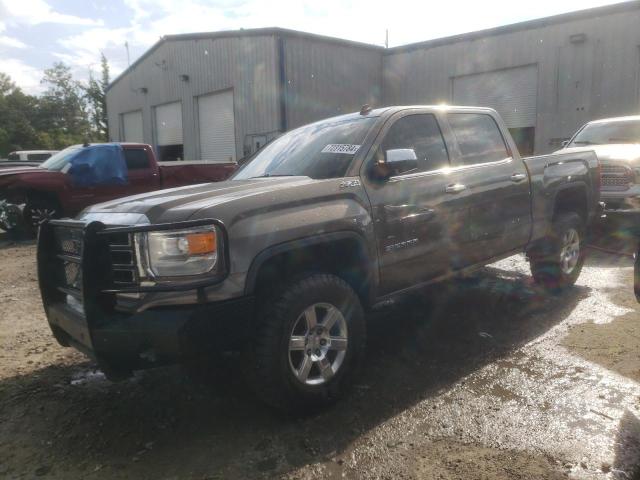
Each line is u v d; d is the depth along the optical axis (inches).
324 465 110.3
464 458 110.7
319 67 775.1
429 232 159.8
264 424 127.6
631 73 606.9
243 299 117.1
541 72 679.1
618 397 133.6
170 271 113.7
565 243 219.6
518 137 719.1
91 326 115.5
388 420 127.0
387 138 156.1
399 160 142.7
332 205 135.0
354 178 143.3
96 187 420.2
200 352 113.1
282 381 122.6
